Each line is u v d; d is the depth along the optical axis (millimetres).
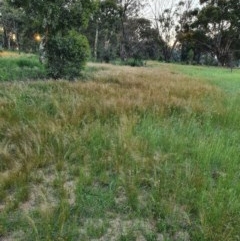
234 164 4473
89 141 5027
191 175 3973
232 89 14109
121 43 56250
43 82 10531
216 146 4988
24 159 4242
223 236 2908
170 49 70250
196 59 75688
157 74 18031
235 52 67812
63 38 13219
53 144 4805
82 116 6246
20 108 6328
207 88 11938
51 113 6559
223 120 7051
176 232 3123
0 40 66688
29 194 3629
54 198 3619
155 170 3996
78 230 3066
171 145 5016
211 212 3189
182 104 7961
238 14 59000
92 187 3865
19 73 14258
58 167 4238
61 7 13297
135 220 3311
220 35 62219
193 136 5746
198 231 3059
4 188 3689
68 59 13461
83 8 13648
